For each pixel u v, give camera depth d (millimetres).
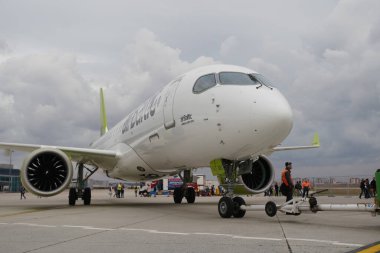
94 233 6855
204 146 10750
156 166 14836
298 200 8680
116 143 18031
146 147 14008
